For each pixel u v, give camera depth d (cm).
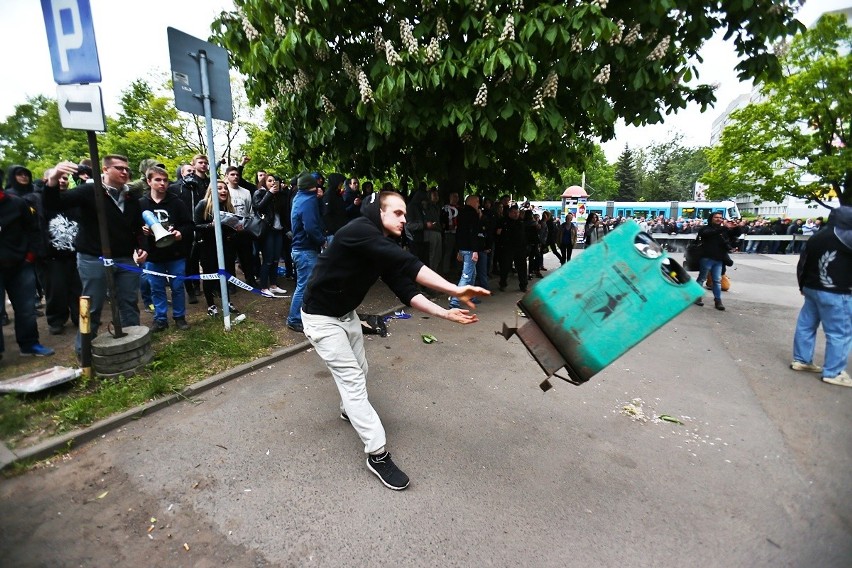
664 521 235
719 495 258
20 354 425
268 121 731
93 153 347
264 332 488
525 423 334
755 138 2017
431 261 773
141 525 223
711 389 409
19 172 465
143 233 434
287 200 743
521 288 888
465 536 221
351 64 570
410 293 259
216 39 634
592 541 220
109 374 361
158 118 2130
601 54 514
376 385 394
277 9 520
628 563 207
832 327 424
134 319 425
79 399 323
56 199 359
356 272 254
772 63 591
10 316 598
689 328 629
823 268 420
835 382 423
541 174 923
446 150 812
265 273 672
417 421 332
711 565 207
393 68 514
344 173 862
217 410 338
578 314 222
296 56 532
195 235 538
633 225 225
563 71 516
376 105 532
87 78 333
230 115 482
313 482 258
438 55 519
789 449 308
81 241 388
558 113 547
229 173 628
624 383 416
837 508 248
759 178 2128
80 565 199
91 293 396
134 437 299
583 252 226
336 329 263
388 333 546
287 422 323
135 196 422
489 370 434
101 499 241
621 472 277
